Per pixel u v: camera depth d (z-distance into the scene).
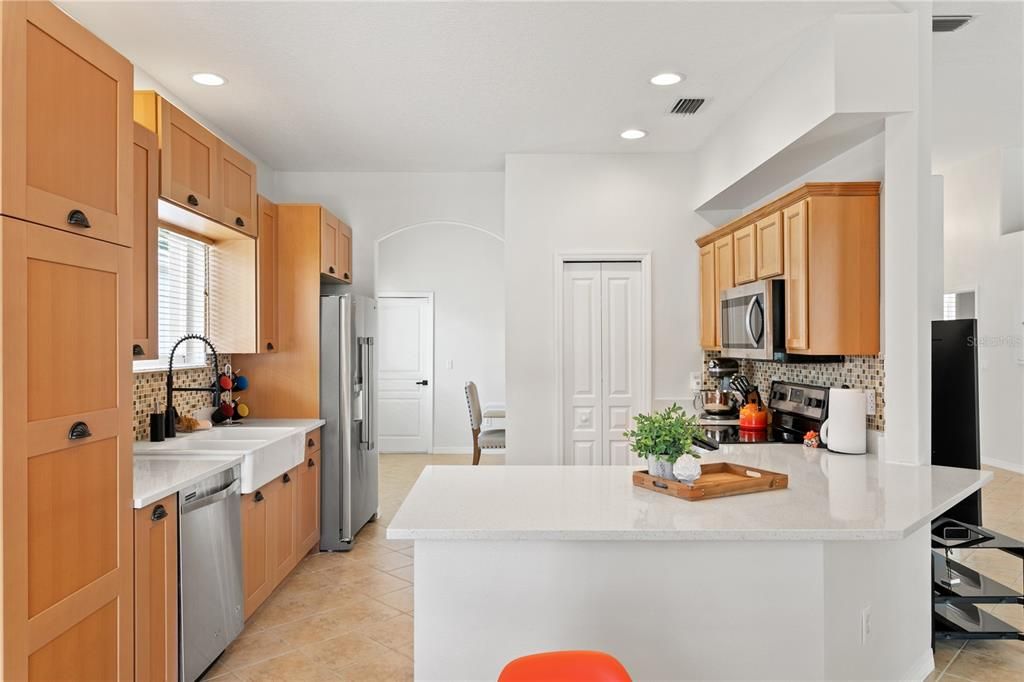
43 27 1.75
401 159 4.94
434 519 2.12
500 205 5.30
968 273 2.88
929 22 2.74
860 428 3.24
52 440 1.78
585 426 4.90
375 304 5.26
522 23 2.82
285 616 3.40
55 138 1.81
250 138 4.41
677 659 2.21
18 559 1.65
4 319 1.61
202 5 2.65
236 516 3.01
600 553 2.22
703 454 3.28
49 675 1.77
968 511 3.05
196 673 2.63
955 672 2.74
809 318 3.18
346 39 2.96
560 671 1.53
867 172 3.16
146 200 2.77
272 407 4.54
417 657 2.23
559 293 4.83
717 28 2.88
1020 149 2.80
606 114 3.97
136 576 2.21
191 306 3.99
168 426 3.45
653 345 4.86
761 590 2.21
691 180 4.85
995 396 2.88
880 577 2.47
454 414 8.46
